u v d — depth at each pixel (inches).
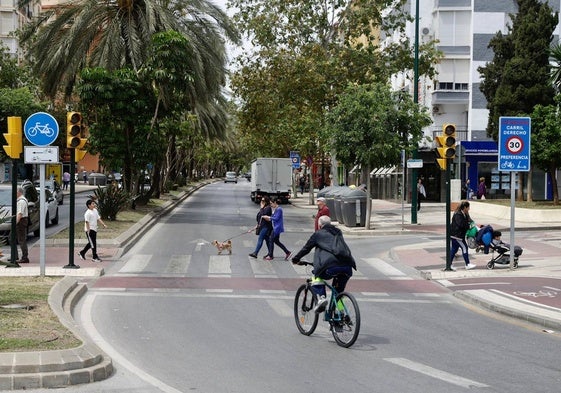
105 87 1317.7
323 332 458.9
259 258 855.1
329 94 1624.0
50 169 2655.0
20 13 3046.3
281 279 704.4
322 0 1641.2
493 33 2004.2
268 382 330.0
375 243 1066.7
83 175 3400.6
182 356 381.7
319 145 2007.9
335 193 1389.0
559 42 1987.0
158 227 1238.3
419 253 921.5
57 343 356.5
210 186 3951.8
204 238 1063.6
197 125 2343.8
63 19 1400.1
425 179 2080.5
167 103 1405.0
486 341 440.8
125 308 532.7
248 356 385.4
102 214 1161.4
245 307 549.3
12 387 305.4
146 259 827.4
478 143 1983.3
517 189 1983.3
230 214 1614.2
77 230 1031.6
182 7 1455.5
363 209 1264.8
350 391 316.2
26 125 647.8
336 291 429.7
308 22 1630.2
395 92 1285.7
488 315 540.7
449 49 2071.9
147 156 1405.0
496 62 1723.7
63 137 2385.6
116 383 320.8
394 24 1797.5
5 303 478.6
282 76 1598.2
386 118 1235.2
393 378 340.5
